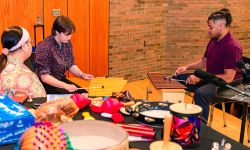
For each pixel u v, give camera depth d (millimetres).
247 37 6098
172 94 2951
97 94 2443
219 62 3475
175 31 5871
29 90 2164
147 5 5617
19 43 2215
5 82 2131
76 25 5016
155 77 3336
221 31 3443
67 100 1729
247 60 3453
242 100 2480
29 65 3215
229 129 3768
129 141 1490
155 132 1579
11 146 1431
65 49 3211
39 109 1660
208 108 3268
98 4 5152
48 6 4699
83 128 1316
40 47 3076
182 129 1433
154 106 1853
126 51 5605
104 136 1307
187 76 3721
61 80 3242
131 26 5551
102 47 5348
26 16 4559
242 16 5945
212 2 5711
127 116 1770
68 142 1171
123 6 5387
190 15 5762
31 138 1141
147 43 5785
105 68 5449
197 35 5848
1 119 1419
